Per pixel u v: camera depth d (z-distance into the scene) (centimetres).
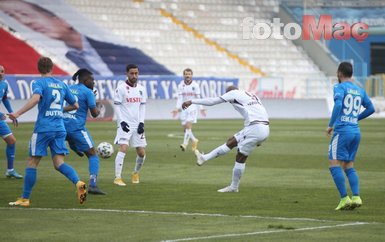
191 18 12200
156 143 5962
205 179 3741
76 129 3181
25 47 10575
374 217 2558
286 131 7475
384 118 10756
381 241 2122
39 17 10938
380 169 4184
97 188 3155
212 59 11838
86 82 3253
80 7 11388
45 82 2761
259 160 4691
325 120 9738
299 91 10700
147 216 2564
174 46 11731
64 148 2789
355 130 2759
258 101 3241
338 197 3075
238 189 3325
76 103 2884
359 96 2783
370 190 3309
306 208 2769
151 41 11612
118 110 3506
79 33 11106
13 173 3766
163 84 9762
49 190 3269
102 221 2455
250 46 12225
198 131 7388
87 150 3192
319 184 3531
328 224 2406
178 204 2866
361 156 4953
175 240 2125
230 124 8600
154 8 12038
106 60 11031
